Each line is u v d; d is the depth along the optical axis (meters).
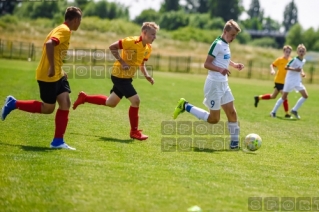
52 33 13.86
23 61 64.81
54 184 10.76
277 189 11.54
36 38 99.50
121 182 11.16
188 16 160.25
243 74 79.44
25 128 17.17
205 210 9.66
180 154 14.76
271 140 18.73
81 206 9.52
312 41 158.38
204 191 10.89
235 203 10.21
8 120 18.50
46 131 16.83
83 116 21.19
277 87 28.77
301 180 12.62
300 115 28.84
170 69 74.06
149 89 39.25
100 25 110.81
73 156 13.38
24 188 10.41
